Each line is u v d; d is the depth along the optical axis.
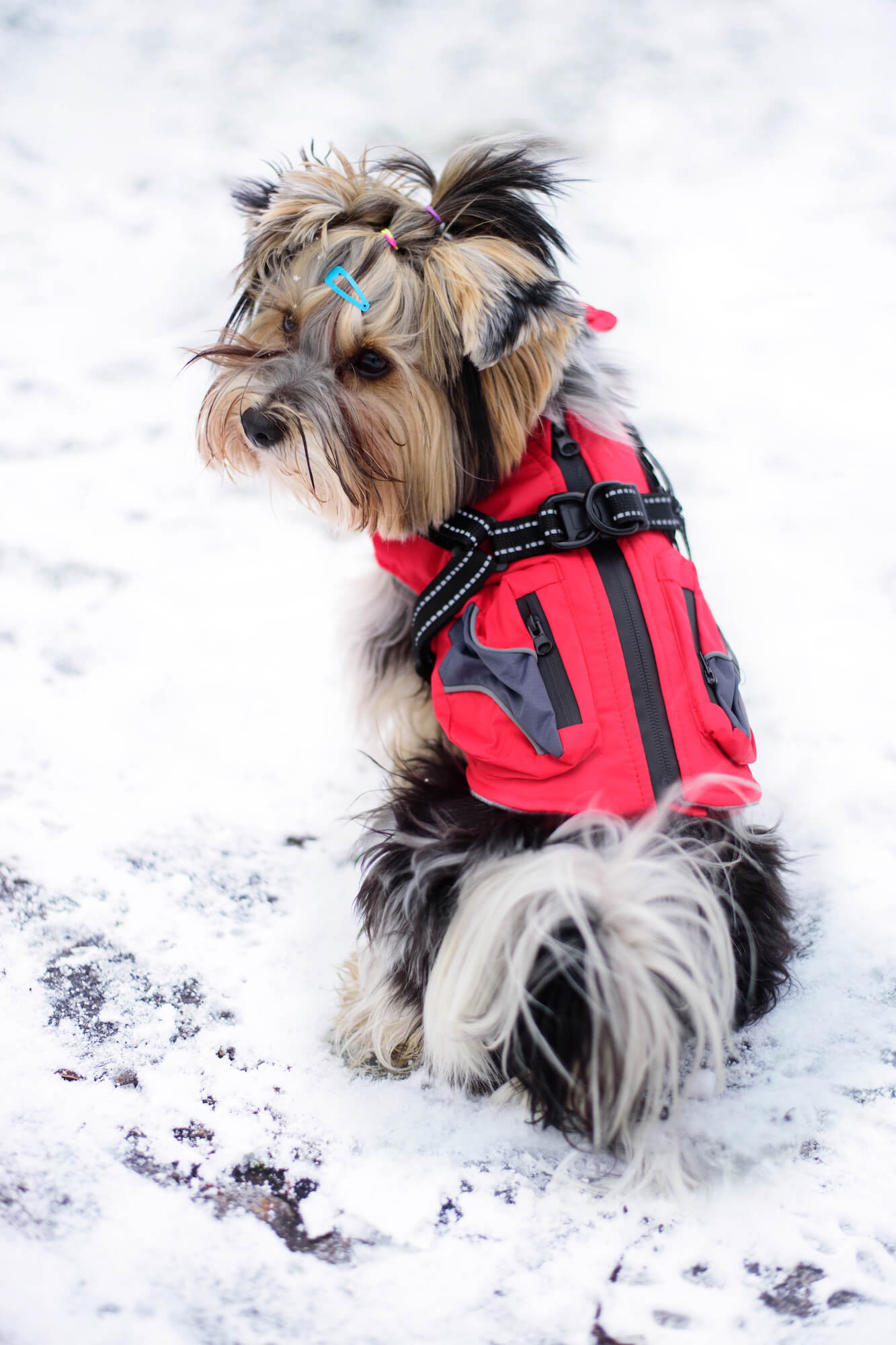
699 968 1.51
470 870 1.64
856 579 3.11
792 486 3.48
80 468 3.56
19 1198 1.55
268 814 2.39
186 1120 1.70
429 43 6.36
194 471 3.60
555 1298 1.46
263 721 2.67
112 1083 1.76
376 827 1.90
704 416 3.80
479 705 1.67
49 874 2.17
